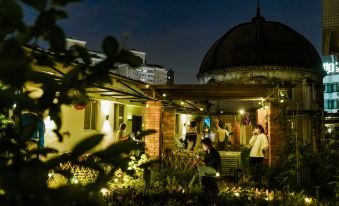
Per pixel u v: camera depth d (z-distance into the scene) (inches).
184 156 554.9
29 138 54.2
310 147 480.4
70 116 527.2
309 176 406.3
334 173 398.6
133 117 773.3
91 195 50.4
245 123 1047.6
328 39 542.9
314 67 1562.5
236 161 585.6
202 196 341.1
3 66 43.3
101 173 54.2
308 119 839.1
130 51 49.3
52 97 54.3
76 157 52.0
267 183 439.2
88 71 51.9
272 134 563.2
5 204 43.3
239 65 1530.5
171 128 725.9
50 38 47.1
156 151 545.3
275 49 1540.4
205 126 1045.8
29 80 46.4
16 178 43.0
